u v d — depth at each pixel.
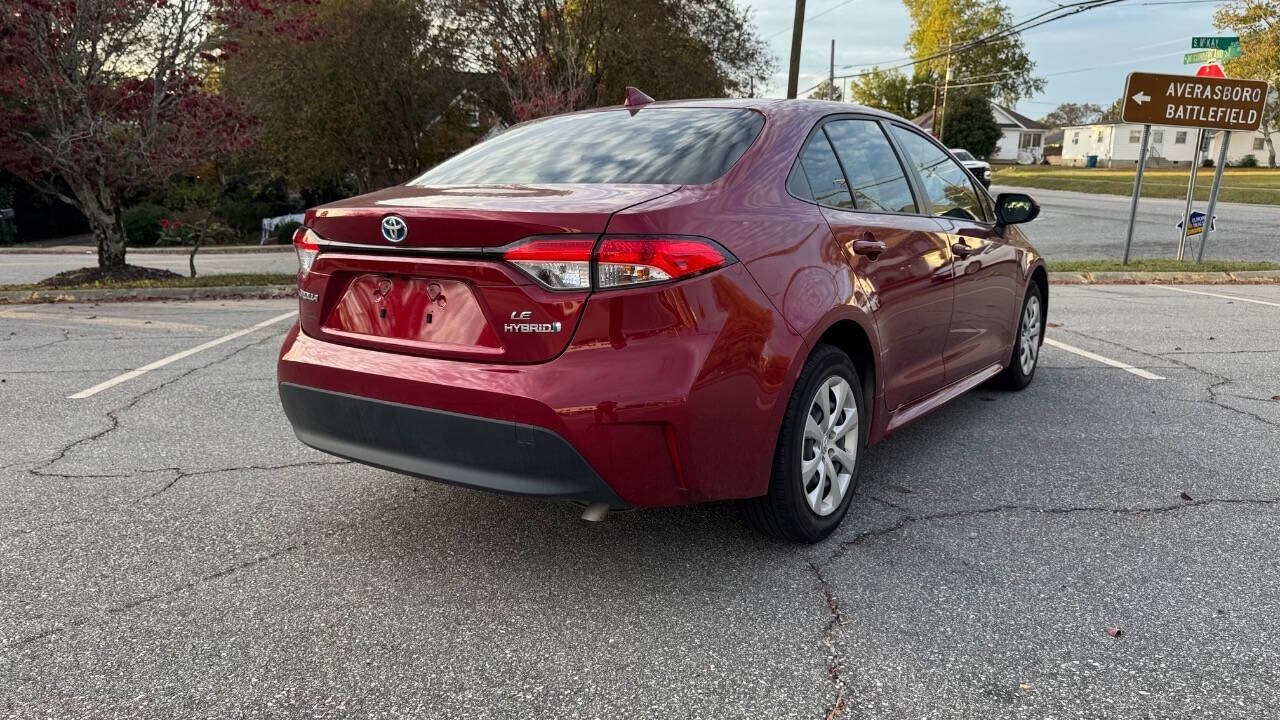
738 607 2.62
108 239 11.92
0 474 3.81
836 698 2.16
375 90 23.44
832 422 3.05
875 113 3.77
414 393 2.57
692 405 2.44
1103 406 4.82
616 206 2.44
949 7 66.06
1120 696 2.16
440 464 2.62
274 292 10.88
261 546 3.07
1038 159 86.25
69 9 10.33
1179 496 3.48
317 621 2.56
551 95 17.23
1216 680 2.22
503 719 2.10
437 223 2.49
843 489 3.14
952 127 64.56
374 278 2.74
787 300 2.71
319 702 2.17
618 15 21.14
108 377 5.70
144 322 8.30
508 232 2.40
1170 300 9.16
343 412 2.78
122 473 3.82
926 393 3.83
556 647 2.41
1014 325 4.77
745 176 2.84
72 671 2.30
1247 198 27.66
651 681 2.25
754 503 2.87
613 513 3.35
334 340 2.85
